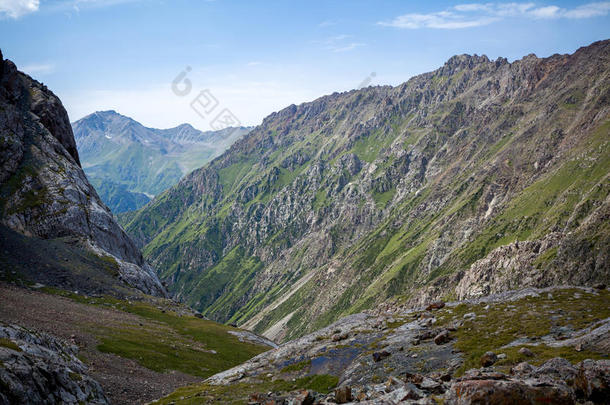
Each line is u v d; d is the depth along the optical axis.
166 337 102.69
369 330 68.81
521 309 60.09
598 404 24.56
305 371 57.38
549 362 32.66
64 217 166.62
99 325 92.00
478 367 41.66
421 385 34.97
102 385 56.44
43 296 109.19
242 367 66.25
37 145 195.25
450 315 65.94
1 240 139.25
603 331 40.09
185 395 55.50
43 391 38.88
